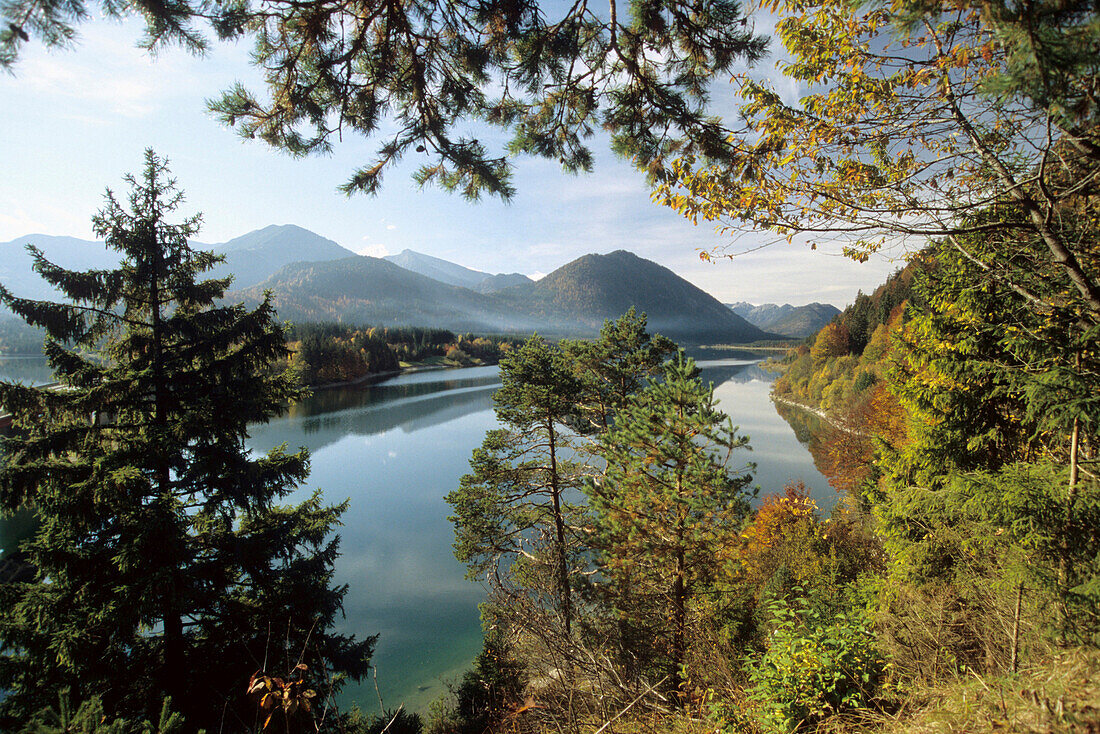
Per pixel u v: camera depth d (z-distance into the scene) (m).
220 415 8.26
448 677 16.08
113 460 7.09
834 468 31.70
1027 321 5.48
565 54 3.68
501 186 4.28
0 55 2.18
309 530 9.13
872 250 4.30
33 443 7.23
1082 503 4.11
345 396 80.31
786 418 56.53
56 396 7.40
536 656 5.08
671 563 8.87
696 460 8.37
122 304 8.34
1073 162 3.55
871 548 14.77
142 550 6.88
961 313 7.39
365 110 3.79
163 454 7.41
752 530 9.58
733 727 4.34
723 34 3.47
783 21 3.81
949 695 3.74
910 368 8.62
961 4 2.25
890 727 3.60
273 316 9.06
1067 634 4.00
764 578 15.46
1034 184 3.72
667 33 3.60
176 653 7.58
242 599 8.59
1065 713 2.89
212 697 7.20
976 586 5.64
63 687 6.56
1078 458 4.79
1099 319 3.89
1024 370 5.28
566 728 4.40
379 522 29.08
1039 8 2.06
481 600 20.73
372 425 56.91
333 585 22.06
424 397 78.81
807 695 4.07
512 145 4.48
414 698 15.09
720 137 3.88
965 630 5.23
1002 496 4.60
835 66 3.78
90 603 6.91
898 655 4.91
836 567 13.43
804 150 3.82
